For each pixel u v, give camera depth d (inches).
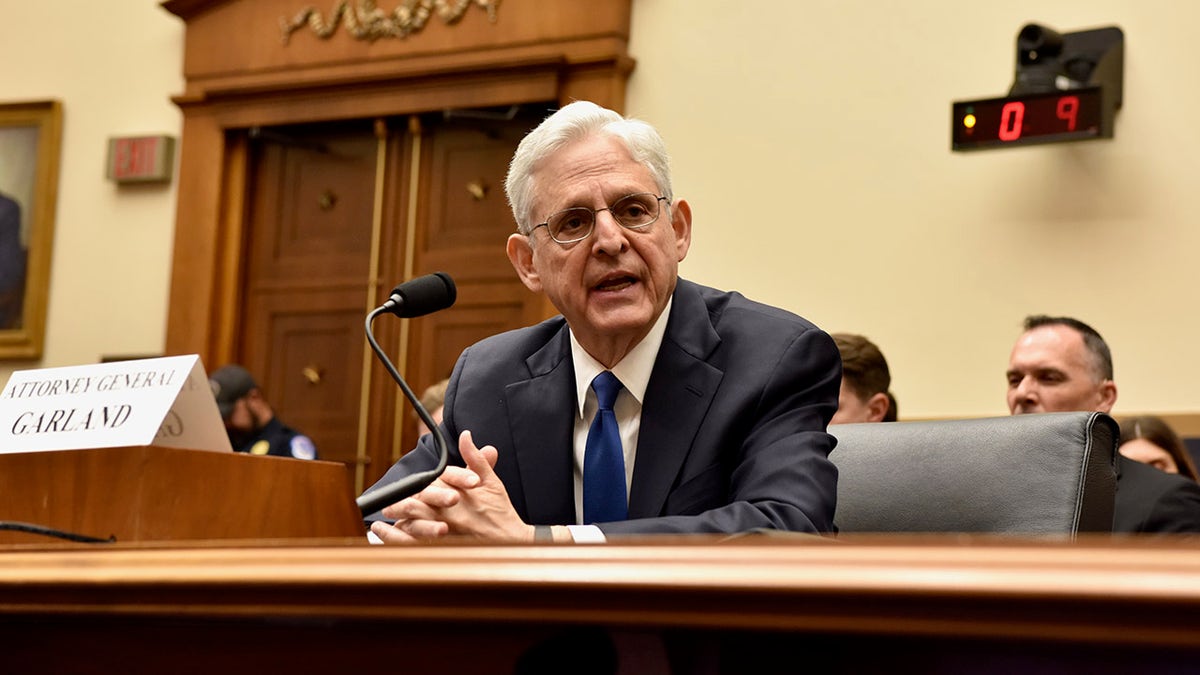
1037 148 195.3
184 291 257.3
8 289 267.3
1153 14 190.5
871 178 207.3
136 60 268.7
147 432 64.7
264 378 255.9
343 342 251.0
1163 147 188.4
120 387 67.9
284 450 216.7
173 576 38.5
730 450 83.2
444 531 67.4
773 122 215.6
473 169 244.4
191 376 66.9
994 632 29.3
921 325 200.8
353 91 248.1
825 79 212.8
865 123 209.0
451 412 92.4
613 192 85.0
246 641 40.3
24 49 275.7
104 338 262.4
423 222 246.8
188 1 260.2
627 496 84.6
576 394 89.7
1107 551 28.9
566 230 85.9
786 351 84.7
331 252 254.7
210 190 258.2
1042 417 81.8
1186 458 155.7
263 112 255.6
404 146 250.4
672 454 83.4
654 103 224.4
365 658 38.5
